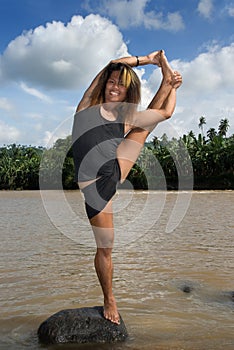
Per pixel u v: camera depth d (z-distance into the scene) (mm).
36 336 4582
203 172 48375
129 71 4094
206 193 39719
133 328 4785
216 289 6508
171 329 4746
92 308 4762
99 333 4414
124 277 7332
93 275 7477
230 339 4441
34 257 9227
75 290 6461
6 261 8789
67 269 7984
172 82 4234
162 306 5652
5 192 49000
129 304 5738
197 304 5750
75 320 4500
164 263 8523
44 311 5453
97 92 4180
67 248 10391
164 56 4312
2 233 13359
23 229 14383
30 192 47750
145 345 4281
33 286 6715
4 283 6914
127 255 9414
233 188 46906
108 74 4129
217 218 17641
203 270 7840
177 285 6742
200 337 4500
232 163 47406
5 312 5414
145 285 6766
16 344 4348
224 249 10141
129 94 4148
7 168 56719
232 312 5398
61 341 4355
